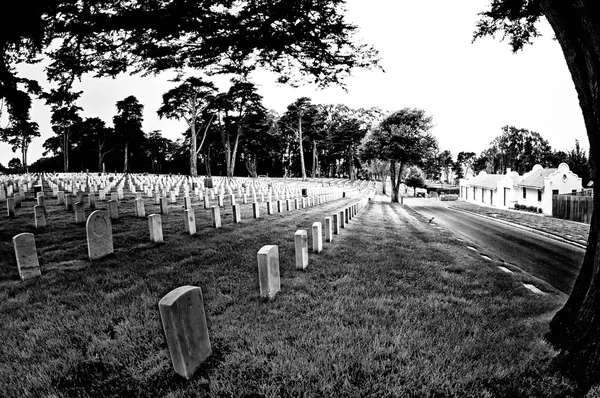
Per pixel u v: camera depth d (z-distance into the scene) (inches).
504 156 3708.2
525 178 1738.4
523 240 652.7
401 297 241.0
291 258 344.8
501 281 296.4
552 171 1625.2
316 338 176.2
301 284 265.4
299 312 212.1
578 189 1450.5
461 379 141.6
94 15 308.8
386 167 2090.3
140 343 170.9
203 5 321.1
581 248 572.7
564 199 1173.7
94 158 3262.8
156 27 332.5
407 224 733.3
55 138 3193.9
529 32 363.9
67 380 144.9
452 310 218.4
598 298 148.3
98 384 142.3
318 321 197.3
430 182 4500.5
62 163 3289.9
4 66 381.1
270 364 152.2
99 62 378.3
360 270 310.2
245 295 239.0
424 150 1510.8
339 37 371.9
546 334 175.6
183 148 2947.8
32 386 140.5
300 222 600.7
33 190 937.5
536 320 202.1
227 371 148.6
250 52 394.0
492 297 251.8
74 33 322.3
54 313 205.8
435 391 136.9
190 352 146.9
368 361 153.2
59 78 388.2
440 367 150.9
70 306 217.5
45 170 3351.4
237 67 437.1
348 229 557.9
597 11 142.0
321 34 365.4
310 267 315.3
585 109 157.4
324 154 3555.6
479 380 142.4
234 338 177.3
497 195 1934.1
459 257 395.5
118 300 223.3
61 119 2437.3
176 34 349.1
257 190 1259.2
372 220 738.8
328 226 436.1
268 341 173.5
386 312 211.2
